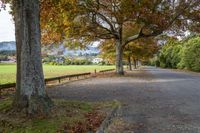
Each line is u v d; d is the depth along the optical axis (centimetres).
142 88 2667
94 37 4441
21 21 1188
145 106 1617
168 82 3469
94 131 1012
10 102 1267
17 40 1205
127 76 4650
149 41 5706
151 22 3816
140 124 1170
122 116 1344
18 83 1188
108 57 6519
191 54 7088
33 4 1183
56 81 3350
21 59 1182
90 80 3734
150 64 18338
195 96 2062
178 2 3941
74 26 4006
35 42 1184
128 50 6075
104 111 1364
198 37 6925
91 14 4069
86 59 16500
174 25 4109
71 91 2356
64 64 15712
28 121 1055
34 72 1172
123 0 3503
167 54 10931
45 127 1002
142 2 3550
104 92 2300
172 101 1809
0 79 3747
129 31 5334
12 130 980
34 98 1151
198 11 3922
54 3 1978
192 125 1146
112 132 1052
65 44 4525
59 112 1191
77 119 1128
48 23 2673
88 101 1755
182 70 8200
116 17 3938
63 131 979
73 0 2352
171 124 1165
